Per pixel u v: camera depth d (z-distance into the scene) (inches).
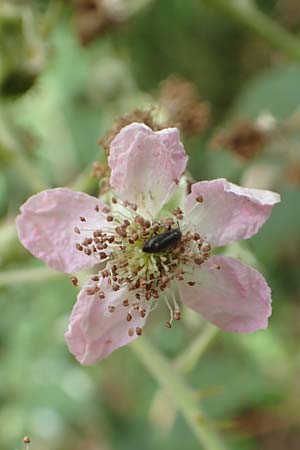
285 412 9.2
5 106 8.3
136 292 6.4
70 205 6.4
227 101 10.1
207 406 9.0
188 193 6.4
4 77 8.0
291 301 9.4
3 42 8.0
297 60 8.4
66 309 9.7
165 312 8.3
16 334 9.8
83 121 9.5
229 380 9.1
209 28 10.0
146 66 10.0
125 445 9.3
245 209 6.3
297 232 8.7
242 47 10.1
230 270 6.4
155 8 9.8
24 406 9.6
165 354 8.7
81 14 8.5
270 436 9.7
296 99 9.1
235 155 8.1
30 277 7.3
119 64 9.5
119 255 6.4
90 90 9.5
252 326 6.3
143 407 9.4
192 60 10.0
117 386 9.6
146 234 6.4
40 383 9.6
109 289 6.4
